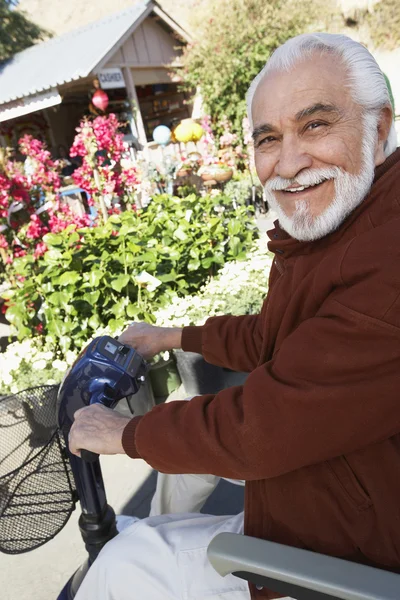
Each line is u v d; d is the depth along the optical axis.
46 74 8.65
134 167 6.10
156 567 1.20
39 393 1.71
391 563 1.00
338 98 1.03
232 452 1.01
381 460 1.00
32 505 1.32
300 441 0.96
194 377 3.10
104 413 1.25
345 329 0.93
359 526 1.02
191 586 1.15
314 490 1.06
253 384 1.01
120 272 3.53
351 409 0.93
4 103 9.03
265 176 1.16
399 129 5.00
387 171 1.08
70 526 2.25
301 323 1.05
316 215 1.09
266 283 3.64
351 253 0.98
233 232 4.35
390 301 0.89
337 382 0.93
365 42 17.44
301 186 1.09
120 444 1.17
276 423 0.97
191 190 8.55
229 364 1.62
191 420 1.06
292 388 0.95
